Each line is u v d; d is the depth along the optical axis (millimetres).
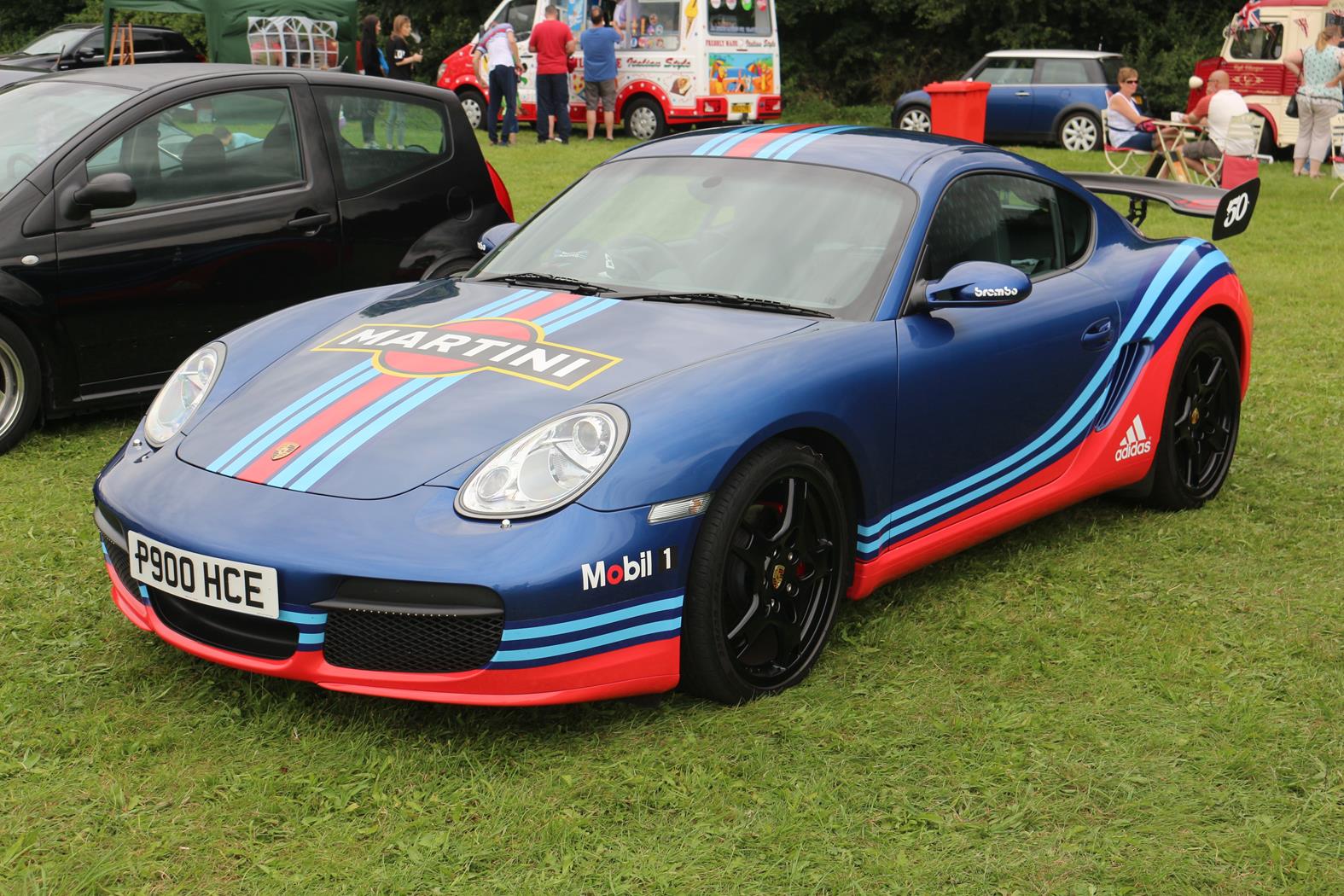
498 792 2822
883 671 3467
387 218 6211
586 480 2912
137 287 5426
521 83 20953
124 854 2564
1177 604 3990
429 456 3000
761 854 2621
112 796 2762
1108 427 4445
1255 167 13820
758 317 3557
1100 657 3592
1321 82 16453
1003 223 4164
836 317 3584
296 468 3045
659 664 3031
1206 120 14414
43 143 5398
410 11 29375
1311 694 3383
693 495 2988
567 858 2576
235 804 2752
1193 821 2781
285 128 5961
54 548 4227
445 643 2873
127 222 5414
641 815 2742
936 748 3055
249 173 5820
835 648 3604
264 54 14883
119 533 3230
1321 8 18984
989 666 3518
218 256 5648
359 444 3070
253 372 3525
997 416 3938
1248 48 19812
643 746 3025
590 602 2877
